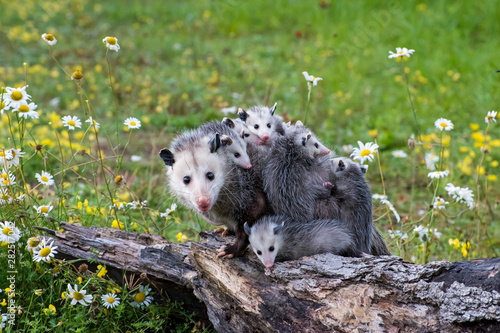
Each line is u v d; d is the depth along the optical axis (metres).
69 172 7.41
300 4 14.87
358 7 13.63
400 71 10.37
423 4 13.20
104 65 11.78
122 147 8.39
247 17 14.87
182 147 4.44
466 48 11.30
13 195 4.40
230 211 4.39
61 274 4.24
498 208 6.74
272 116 5.31
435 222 6.24
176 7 16.61
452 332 3.15
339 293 3.54
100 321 4.05
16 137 7.66
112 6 17.00
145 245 4.36
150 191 6.48
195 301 4.24
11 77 10.71
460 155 7.88
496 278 3.14
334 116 9.34
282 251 4.10
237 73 11.30
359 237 4.46
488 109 9.05
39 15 15.62
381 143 8.38
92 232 4.39
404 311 3.30
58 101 9.80
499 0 12.53
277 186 4.38
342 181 4.45
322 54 11.84
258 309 3.73
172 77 11.06
